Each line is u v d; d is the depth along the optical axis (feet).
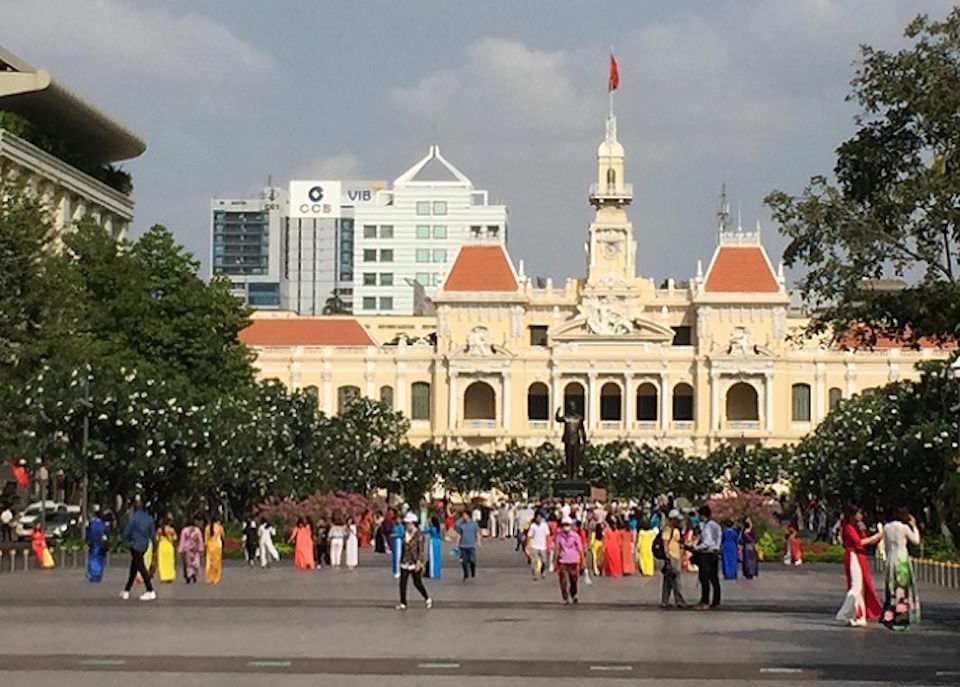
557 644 133.80
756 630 149.38
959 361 251.80
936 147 172.14
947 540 282.97
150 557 229.04
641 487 594.24
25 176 377.91
